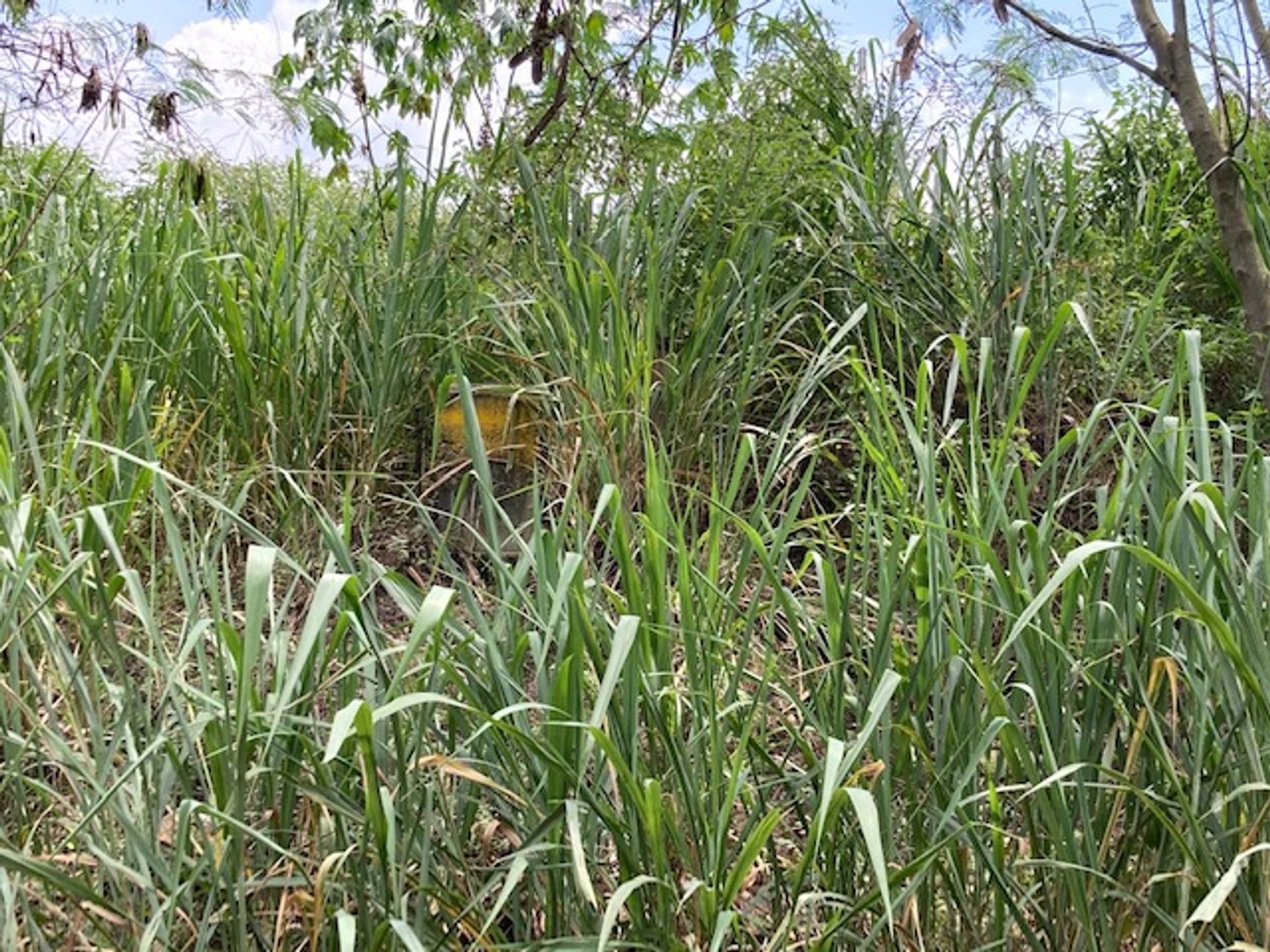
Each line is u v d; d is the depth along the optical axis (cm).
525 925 195
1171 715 204
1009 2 321
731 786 176
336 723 147
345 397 330
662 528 205
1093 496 312
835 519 292
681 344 351
